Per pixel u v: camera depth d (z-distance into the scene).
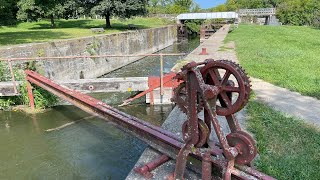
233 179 3.02
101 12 25.61
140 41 23.11
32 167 5.71
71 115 7.92
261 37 20.25
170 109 8.08
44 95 8.27
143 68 18.22
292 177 3.43
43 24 29.42
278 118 5.13
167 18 43.56
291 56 11.94
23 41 14.20
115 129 7.15
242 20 44.22
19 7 25.23
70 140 6.64
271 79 7.79
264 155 3.92
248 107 5.69
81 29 23.59
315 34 23.86
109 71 17.62
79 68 14.42
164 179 3.43
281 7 43.97
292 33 24.09
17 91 8.05
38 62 11.24
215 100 2.96
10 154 6.10
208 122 3.18
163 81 7.91
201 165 3.38
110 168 5.62
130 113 7.94
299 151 4.05
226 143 2.92
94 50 15.68
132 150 6.25
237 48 14.32
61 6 25.83
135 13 26.34
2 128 7.17
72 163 5.78
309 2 41.22
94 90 7.89
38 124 7.39
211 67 2.96
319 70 9.09
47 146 6.40
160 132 4.03
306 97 6.44
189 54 12.58
